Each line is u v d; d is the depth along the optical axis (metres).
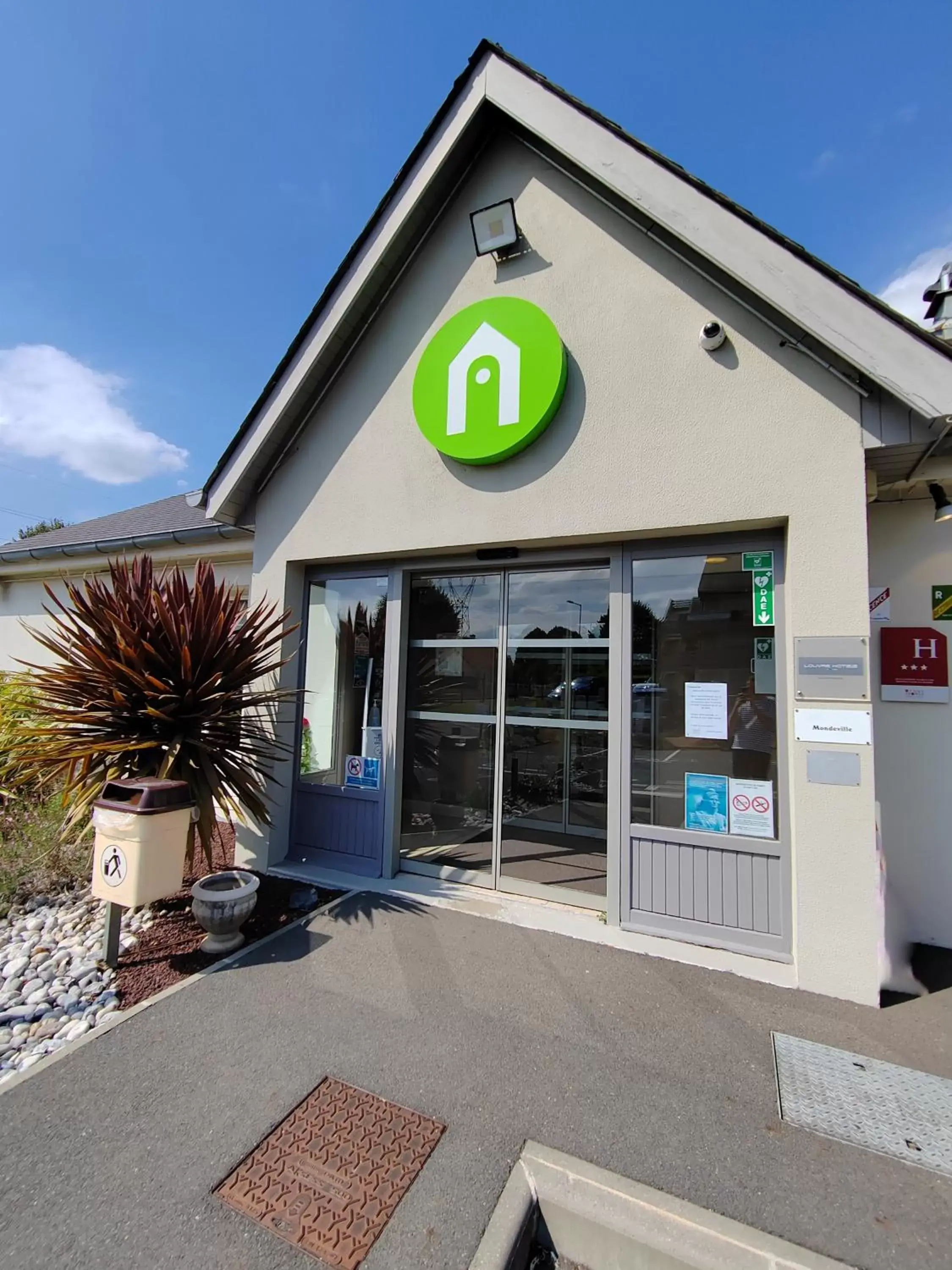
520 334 3.99
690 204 3.42
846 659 3.21
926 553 3.98
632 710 3.93
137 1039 2.67
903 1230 1.76
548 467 4.02
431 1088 2.36
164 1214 1.78
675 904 3.70
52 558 8.62
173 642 4.04
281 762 5.05
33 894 4.45
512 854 4.80
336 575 5.15
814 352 3.33
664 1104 2.29
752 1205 1.84
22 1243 1.68
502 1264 1.63
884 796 3.99
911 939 3.87
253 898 3.59
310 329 4.64
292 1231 1.73
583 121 3.71
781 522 3.50
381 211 4.39
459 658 4.84
